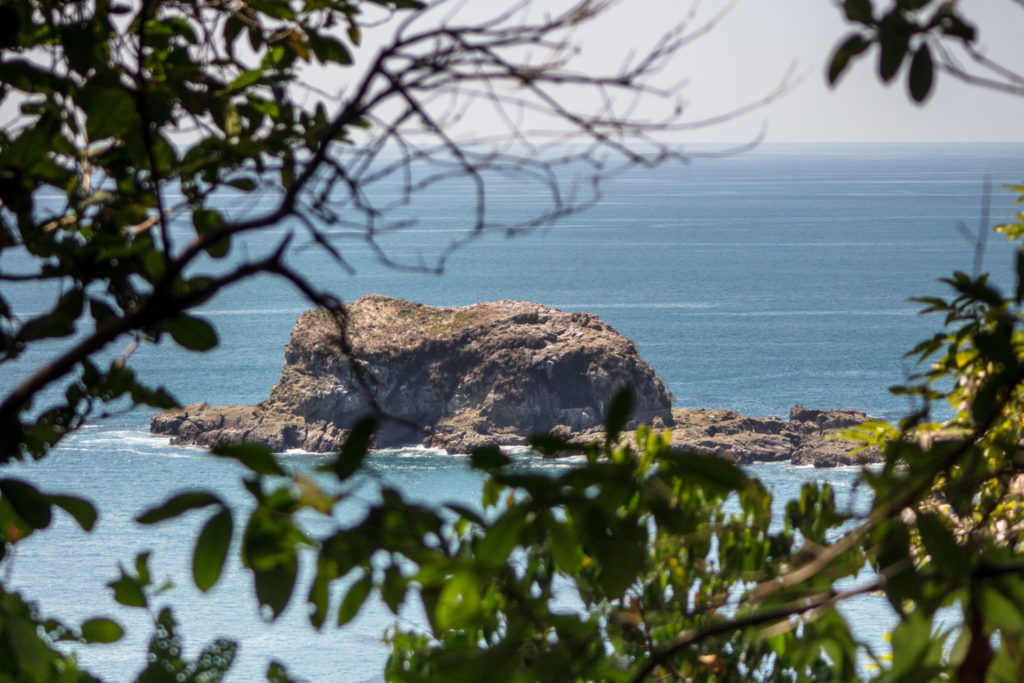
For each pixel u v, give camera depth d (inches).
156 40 498.9
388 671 458.9
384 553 320.5
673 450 301.3
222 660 370.9
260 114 497.0
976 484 311.3
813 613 295.7
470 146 367.2
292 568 295.1
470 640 450.3
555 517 311.9
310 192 370.6
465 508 308.2
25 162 439.5
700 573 422.0
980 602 271.0
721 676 417.4
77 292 472.1
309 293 355.3
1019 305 297.7
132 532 7637.8
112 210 458.9
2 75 454.3
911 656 282.5
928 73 287.6
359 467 281.7
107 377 486.9
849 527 394.0
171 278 350.0
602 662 408.5
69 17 486.9
